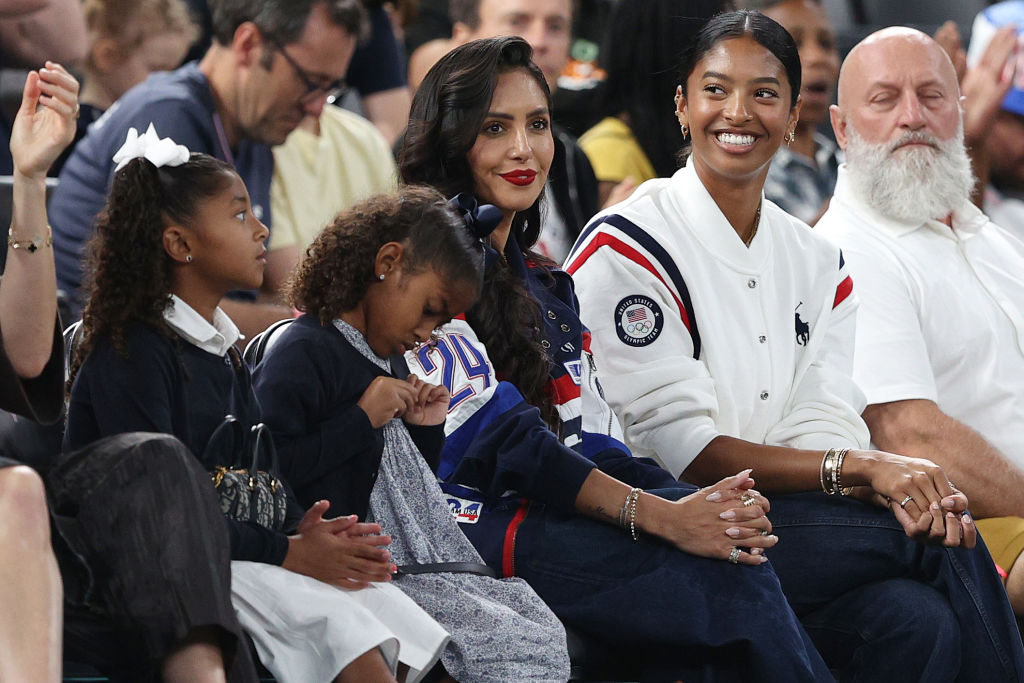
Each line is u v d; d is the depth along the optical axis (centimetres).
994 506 1470
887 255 1551
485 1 1964
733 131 1347
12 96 1747
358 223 1108
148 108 1627
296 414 1077
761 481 1273
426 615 1032
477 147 1252
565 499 1146
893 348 1513
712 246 1357
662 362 1318
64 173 1647
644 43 1867
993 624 1215
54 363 1088
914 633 1189
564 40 1966
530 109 1258
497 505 1179
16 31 1827
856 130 1595
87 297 1076
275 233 1744
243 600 991
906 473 1223
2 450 1159
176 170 1065
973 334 1548
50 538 930
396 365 1140
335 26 1638
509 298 1216
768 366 1350
